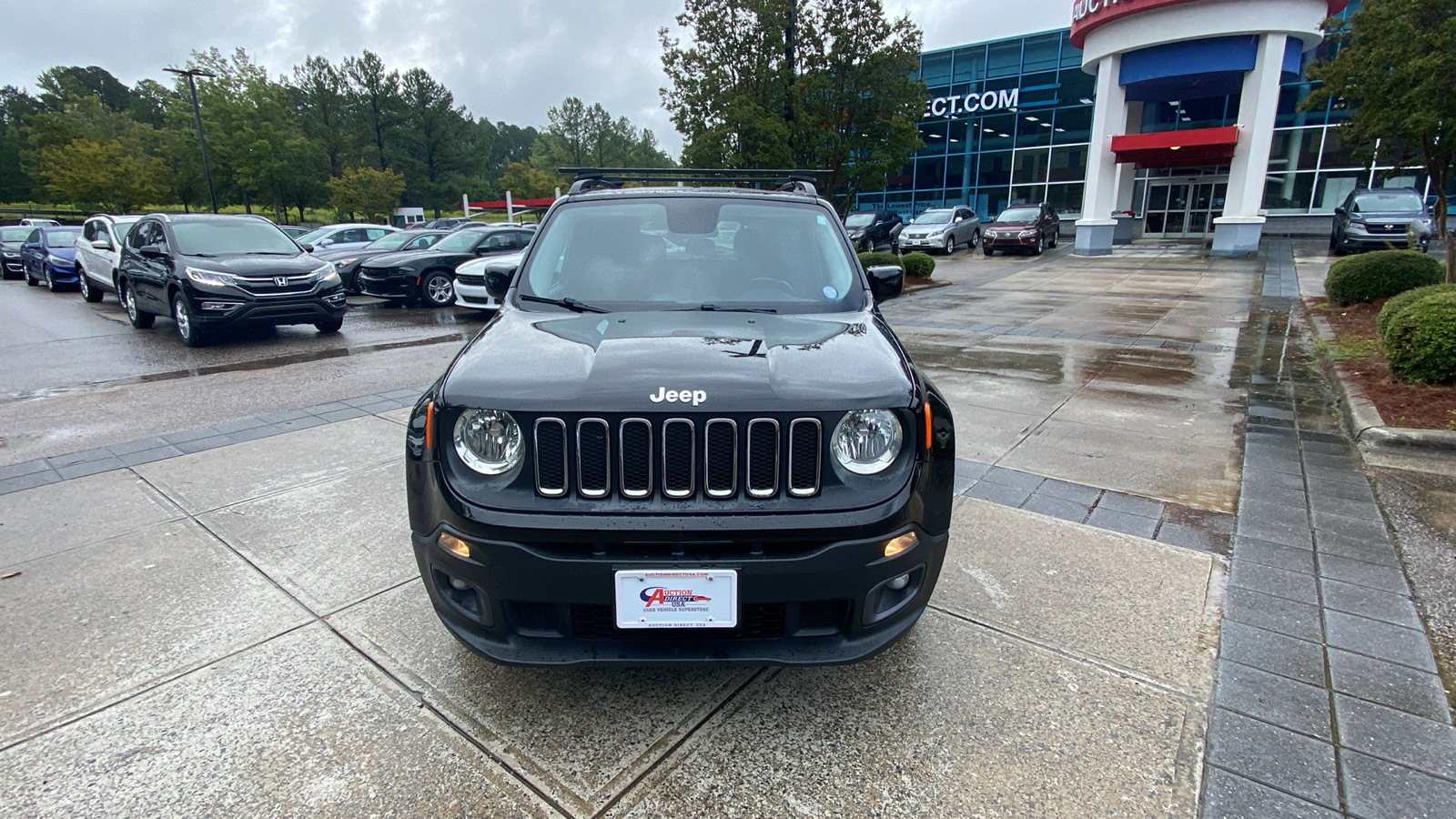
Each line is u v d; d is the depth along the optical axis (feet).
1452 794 6.89
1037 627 9.66
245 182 143.33
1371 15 27.58
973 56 105.81
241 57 146.20
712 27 39.11
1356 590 10.46
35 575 11.10
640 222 11.28
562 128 227.40
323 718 8.03
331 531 12.60
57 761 7.39
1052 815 6.73
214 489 14.55
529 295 10.32
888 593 7.57
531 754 7.51
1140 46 67.26
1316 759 7.34
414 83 195.62
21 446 17.28
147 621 9.90
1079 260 67.10
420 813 6.78
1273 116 64.18
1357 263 34.73
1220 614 9.89
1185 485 14.44
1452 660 8.87
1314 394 21.33
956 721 7.98
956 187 110.73
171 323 38.47
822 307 9.99
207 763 7.38
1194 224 91.25
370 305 46.14
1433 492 13.89
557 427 6.95
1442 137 27.50
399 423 18.95
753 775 7.24
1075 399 20.97
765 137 38.34
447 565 7.17
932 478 7.47
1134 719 7.95
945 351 28.25
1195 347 28.53
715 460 7.00
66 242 56.85
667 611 6.89
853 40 40.60
